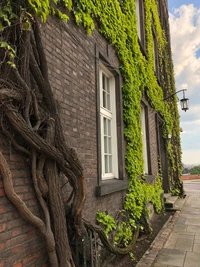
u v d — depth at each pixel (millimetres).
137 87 6078
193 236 5441
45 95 2551
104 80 5074
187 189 16594
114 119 5008
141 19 7809
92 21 3871
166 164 11023
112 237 3885
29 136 2238
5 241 2078
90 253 2877
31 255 2328
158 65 10180
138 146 5746
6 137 2199
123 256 4082
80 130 3408
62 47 3178
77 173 2648
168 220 6977
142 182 6141
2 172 2074
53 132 2535
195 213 8141
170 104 12773
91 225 3008
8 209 2131
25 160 2379
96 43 4172
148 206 6414
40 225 2326
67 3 3244
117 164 4875
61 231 2451
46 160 2496
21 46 2291
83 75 3652
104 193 3779
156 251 4359
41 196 2428
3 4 2158
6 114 2119
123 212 4680
